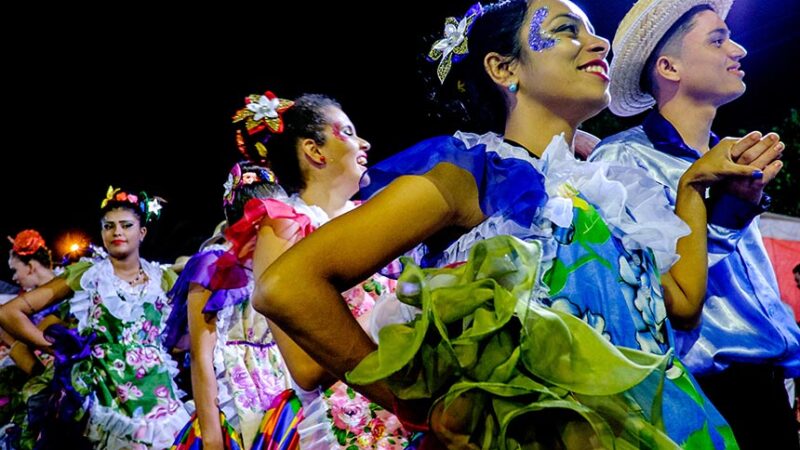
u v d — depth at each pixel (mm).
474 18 1977
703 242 2037
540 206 1681
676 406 1611
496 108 1999
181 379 5141
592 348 1455
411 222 1562
